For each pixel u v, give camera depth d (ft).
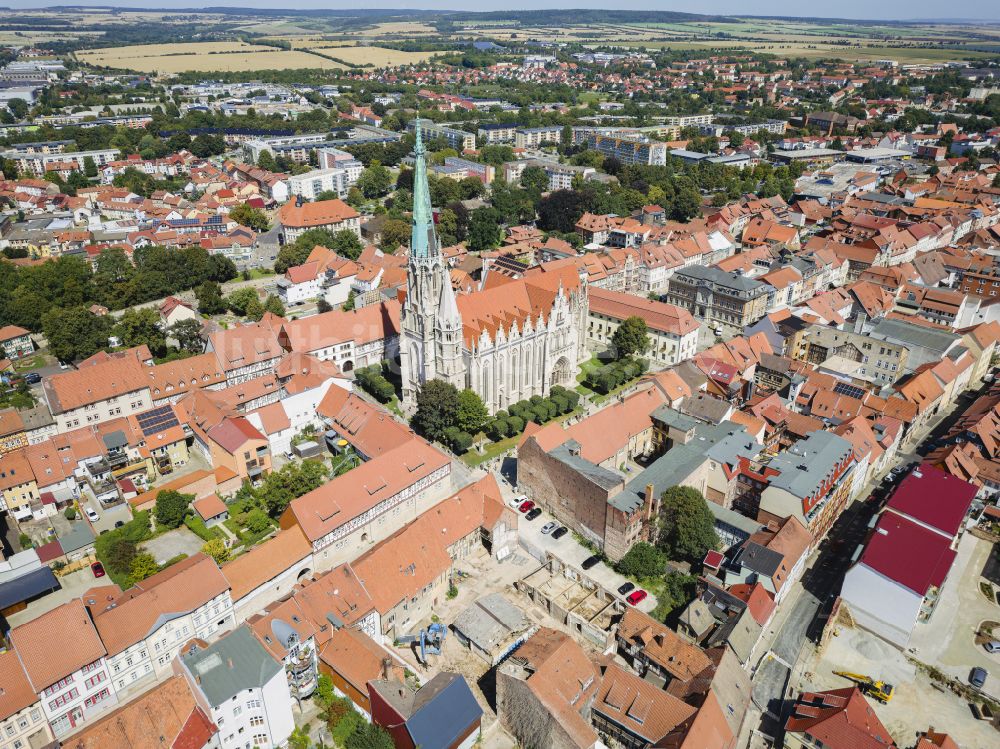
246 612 392.06
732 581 401.70
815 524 449.48
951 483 451.94
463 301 589.73
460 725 312.50
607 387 649.20
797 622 401.90
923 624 402.93
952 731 339.16
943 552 395.96
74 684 327.26
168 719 301.02
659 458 491.72
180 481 484.33
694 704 318.04
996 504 489.26
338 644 345.10
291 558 405.39
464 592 419.74
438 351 571.69
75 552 432.25
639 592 417.49
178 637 361.51
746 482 474.90
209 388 609.42
